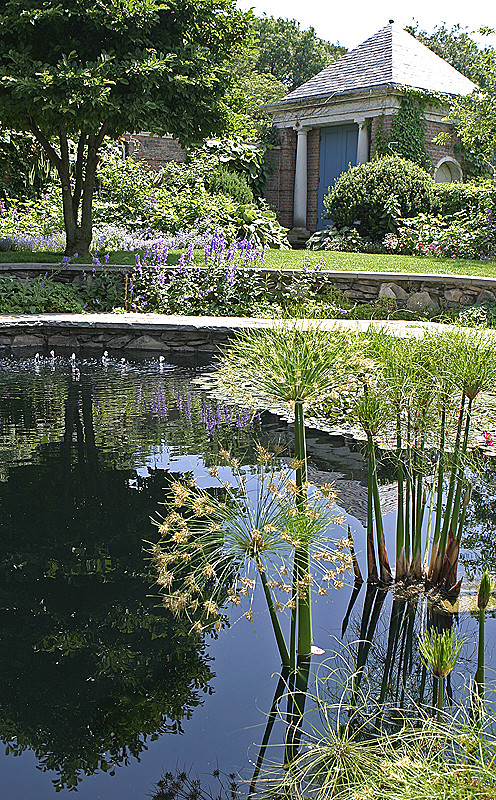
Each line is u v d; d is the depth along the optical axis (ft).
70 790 5.07
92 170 30.81
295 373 6.22
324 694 6.10
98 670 6.58
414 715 5.65
